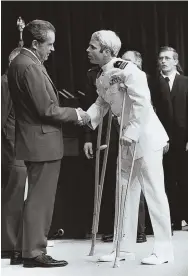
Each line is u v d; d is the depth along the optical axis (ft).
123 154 15.31
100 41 15.08
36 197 14.66
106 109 15.90
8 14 25.08
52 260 14.80
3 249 16.03
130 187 15.51
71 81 24.91
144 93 14.71
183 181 20.42
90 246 17.84
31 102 14.57
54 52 24.91
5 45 25.08
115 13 25.09
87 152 18.43
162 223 14.99
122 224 14.96
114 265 14.64
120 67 14.90
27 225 14.64
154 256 14.96
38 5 25.08
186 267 14.47
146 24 25.12
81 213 19.53
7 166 16.22
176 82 20.33
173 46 25.17
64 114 14.70
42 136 14.65
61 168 19.54
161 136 15.16
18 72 14.58
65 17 24.93
